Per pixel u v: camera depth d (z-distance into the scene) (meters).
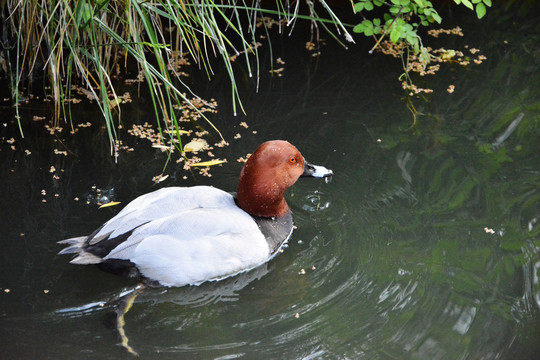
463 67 10.53
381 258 6.88
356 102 9.73
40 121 9.06
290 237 7.24
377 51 10.99
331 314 6.13
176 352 5.65
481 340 5.81
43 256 6.66
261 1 11.69
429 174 8.19
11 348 5.59
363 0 10.36
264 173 6.77
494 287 6.44
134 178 8.04
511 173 8.15
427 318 6.06
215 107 9.57
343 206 7.71
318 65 10.62
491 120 9.26
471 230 7.24
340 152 8.60
